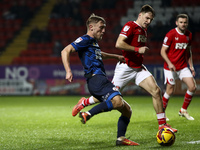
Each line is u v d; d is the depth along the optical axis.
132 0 77.31
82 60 16.33
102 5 76.88
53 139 18.36
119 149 15.29
